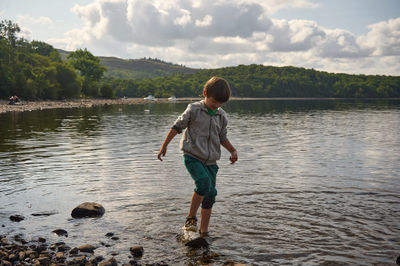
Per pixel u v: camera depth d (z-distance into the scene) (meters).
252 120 24.11
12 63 74.44
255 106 60.66
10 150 9.46
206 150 3.78
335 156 8.50
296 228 3.77
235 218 4.07
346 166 7.15
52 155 8.62
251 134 14.32
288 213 4.21
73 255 3.25
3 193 5.16
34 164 7.40
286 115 31.19
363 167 7.04
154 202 4.66
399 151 9.35
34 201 4.78
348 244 3.38
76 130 15.67
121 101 88.06
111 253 3.29
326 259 3.10
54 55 104.81
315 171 6.61
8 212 4.36
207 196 3.69
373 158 8.20
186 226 3.81
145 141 11.63
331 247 3.33
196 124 3.75
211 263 3.06
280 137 13.13
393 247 3.31
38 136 13.10
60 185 5.58
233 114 33.06
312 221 3.96
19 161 7.77
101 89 104.75
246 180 5.85
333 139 12.42
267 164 7.38
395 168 6.91
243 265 2.97
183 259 3.15
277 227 3.80
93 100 88.50
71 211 4.38
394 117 27.44
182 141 3.83
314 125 19.42
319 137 13.10
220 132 3.94
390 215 4.13
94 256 3.22
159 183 5.64
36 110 37.66
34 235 3.71
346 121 22.88
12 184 5.67
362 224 3.86
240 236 3.60
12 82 68.50
